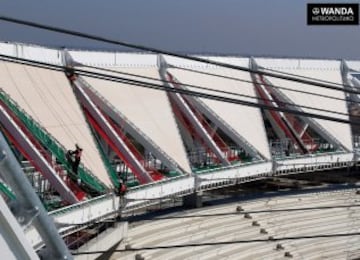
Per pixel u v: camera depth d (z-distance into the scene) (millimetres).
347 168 46188
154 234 27656
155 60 34125
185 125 34094
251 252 30281
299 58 43125
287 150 39125
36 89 25531
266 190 40531
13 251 4234
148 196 26125
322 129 40719
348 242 34750
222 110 35656
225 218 32719
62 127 25094
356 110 45000
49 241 4602
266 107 11445
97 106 29391
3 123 22172
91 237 23547
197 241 29109
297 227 34594
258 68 39906
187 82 34531
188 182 29891
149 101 32094
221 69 37719
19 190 4445
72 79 28469
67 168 22984
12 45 25375
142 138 30016
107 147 30391
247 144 35531
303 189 40594
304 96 41062
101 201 22750
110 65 31312
